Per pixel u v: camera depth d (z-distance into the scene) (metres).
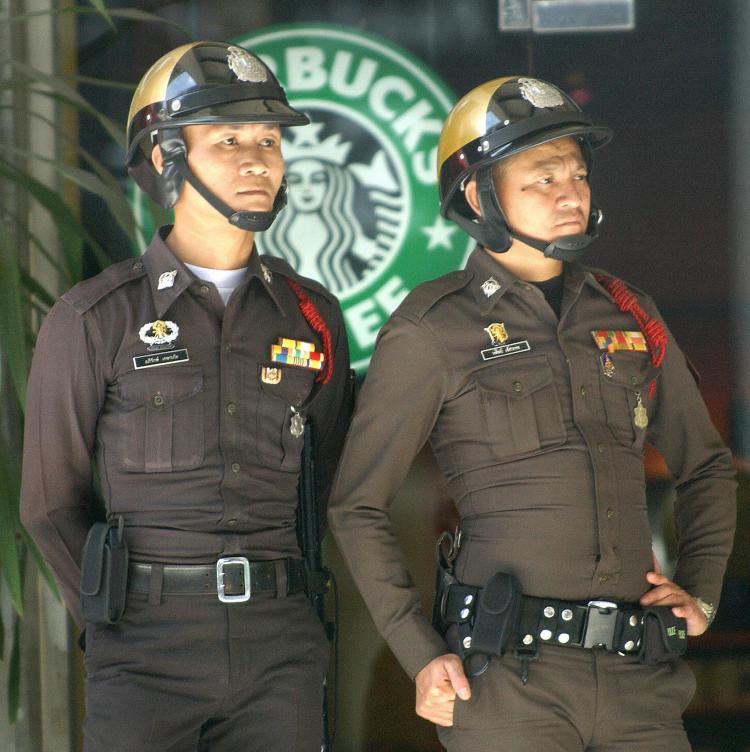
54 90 13.01
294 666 8.97
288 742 8.92
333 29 13.46
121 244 13.53
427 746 13.48
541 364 9.12
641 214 13.47
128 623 8.76
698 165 13.45
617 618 8.74
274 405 9.19
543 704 8.64
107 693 8.67
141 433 8.90
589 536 8.83
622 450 9.09
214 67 9.20
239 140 9.16
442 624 9.14
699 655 13.62
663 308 13.51
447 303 9.35
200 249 9.39
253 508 8.97
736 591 13.55
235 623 8.75
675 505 10.12
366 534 9.27
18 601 10.35
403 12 13.46
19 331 10.54
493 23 13.48
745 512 13.48
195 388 8.98
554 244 9.19
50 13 12.19
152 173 9.48
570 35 13.48
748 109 13.39
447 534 9.43
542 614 8.68
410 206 13.48
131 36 13.50
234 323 9.20
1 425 12.20
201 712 8.77
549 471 8.89
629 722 8.74
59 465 9.20
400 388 9.27
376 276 13.46
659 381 9.80
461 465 9.17
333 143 13.48
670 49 13.44
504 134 9.24
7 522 10.45
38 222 13.29
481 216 9.45
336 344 9.98
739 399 13.45
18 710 12.84
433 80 13.48
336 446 10.21
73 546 9.27
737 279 13.44
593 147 9.90
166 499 8.84
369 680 13.50
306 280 9.95
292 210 13.45
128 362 8.99
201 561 8.78
